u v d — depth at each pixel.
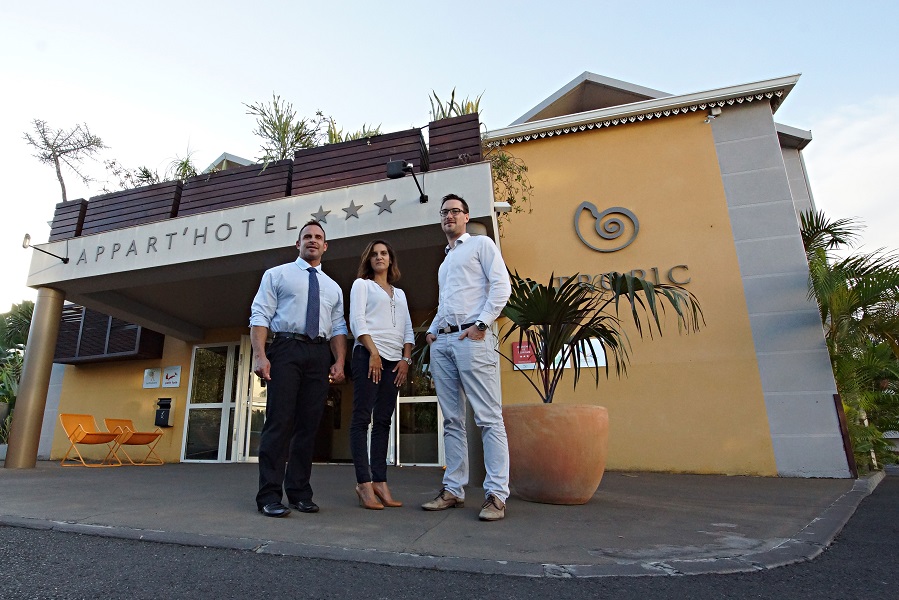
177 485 3.93
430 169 4.80
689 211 6.35
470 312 2.74
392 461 6.78
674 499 3.42
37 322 5.84
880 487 4.91
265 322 2.66
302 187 5.11
